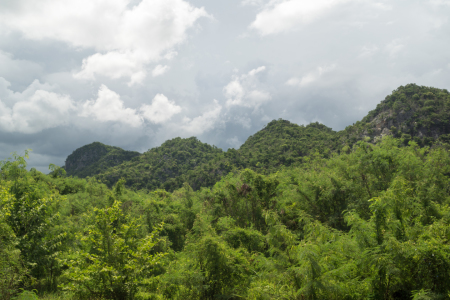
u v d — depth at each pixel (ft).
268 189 72.54
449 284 19.51
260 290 25.27
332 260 25.75
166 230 77.71
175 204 104.06
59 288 36.45
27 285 32.19
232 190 76.64
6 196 36.76
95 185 158.81
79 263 27.84
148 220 78.69
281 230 28.91
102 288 26.96
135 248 30.63
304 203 66.80
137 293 29.19
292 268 24.16
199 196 112.37
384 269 21.35
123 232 29.01
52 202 47.29
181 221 88.74
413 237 24.18
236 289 31.96
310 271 21.95
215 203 75.41
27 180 51.88
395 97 333.83
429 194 47.83
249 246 47.01
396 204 26.40
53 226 43.80
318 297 21.89
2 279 25.35
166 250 56.95
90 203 100.48
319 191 64.59
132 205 90.79
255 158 407.85
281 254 27.32
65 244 43.83
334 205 62.95
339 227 55.72
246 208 73.82
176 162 613.93
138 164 614.75
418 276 20.97
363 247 24.95
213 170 427.33
